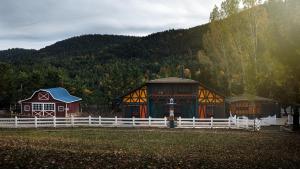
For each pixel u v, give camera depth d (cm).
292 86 3653
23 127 5112
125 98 6281
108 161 2423
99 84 12962
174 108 6188
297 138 4138
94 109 9969
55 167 2175
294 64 3309
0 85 8806
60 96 7525
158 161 2495
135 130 4925
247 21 6681
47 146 3055
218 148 3306
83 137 4088
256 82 6062
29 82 10069
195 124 5303
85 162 2353
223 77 8281
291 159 2733
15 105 9200
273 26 3419
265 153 3017
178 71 12588
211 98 6175
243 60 6912
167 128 5194
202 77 8756
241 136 4319
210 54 8050
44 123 5362
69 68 19888
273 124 5881
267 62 5322
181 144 3581
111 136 4234
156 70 18412
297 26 3219
